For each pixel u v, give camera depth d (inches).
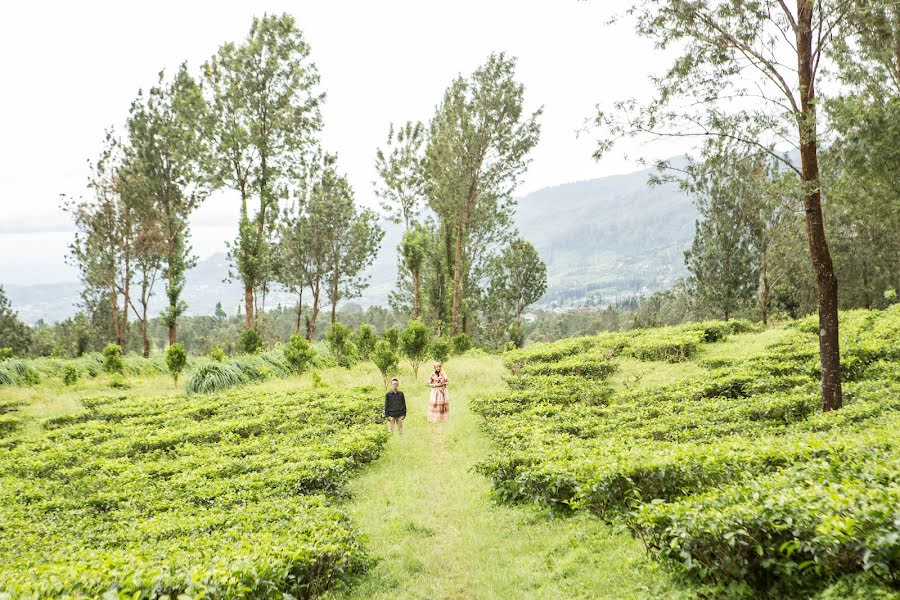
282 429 574.2
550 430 465.7
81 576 191.3
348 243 1713.8
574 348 971.9
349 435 506.9
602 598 211.3
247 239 1314.0
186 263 1518.2
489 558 277.0
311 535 265.7
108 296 2119.8
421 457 484.7
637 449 328.2
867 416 380.8
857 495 178.4
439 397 612.1
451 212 1455.5
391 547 293.0
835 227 1352.1
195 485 388.2
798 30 380.2
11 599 168.1
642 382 731.4
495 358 1273.4
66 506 377.1
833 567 169.0
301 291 1706.4
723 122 391.9
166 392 930.7
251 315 1330.0
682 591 199.3
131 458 506.3
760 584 187.6
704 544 196.9
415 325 909.8
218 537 271.0
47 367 1115.9
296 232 1641.2
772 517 183.2
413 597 242.5
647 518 226.4
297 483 368.5
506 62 1318.9
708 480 263.7
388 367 854.5
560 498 323.3
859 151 501.0
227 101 1363.2
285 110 1402.6
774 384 543.8
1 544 299.0
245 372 989.8
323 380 951.6
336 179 1659.7
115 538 291.7
